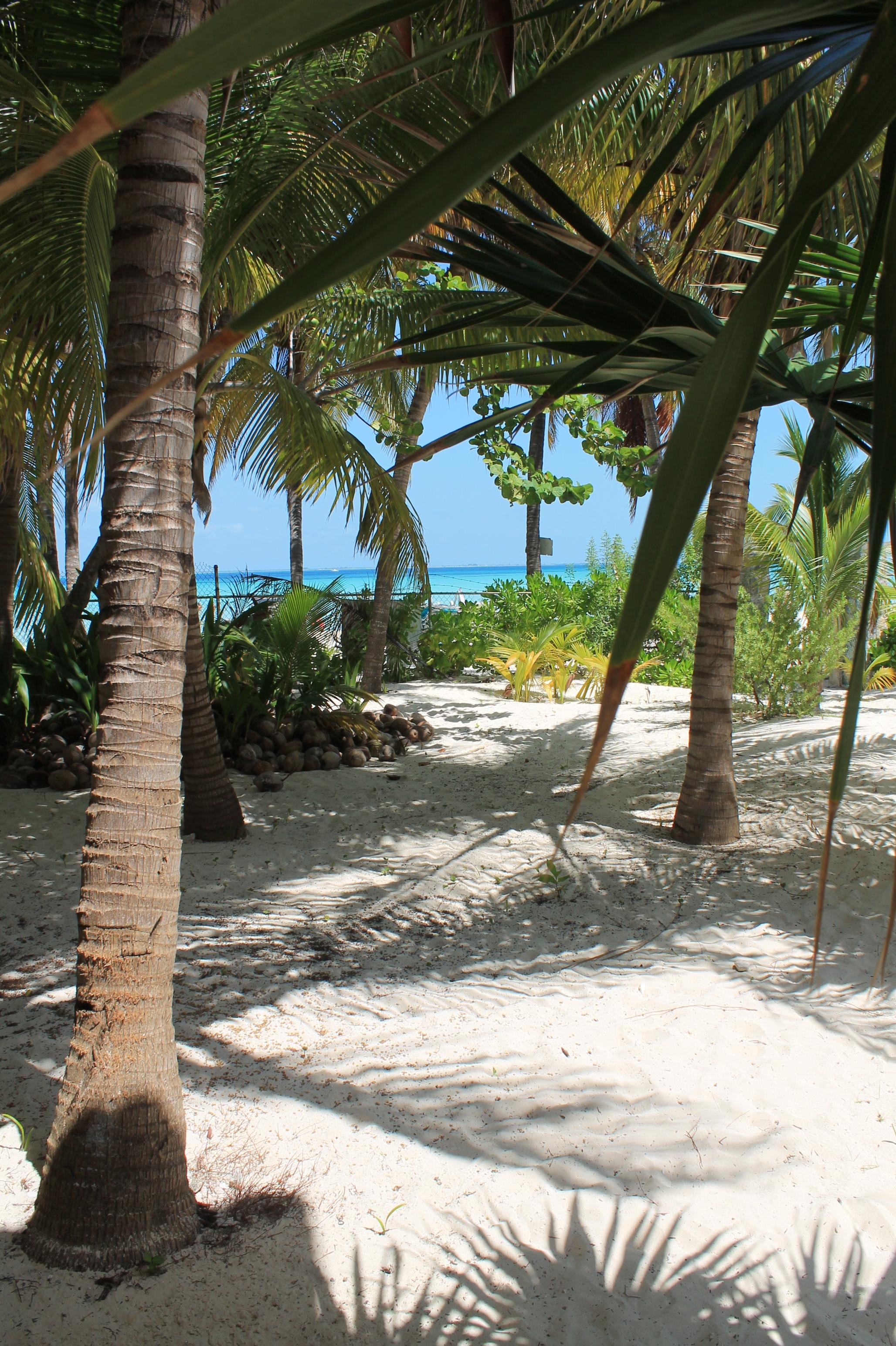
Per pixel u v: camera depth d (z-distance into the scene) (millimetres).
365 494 6242
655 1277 2199
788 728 9094
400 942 4355
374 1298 2123
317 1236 2311
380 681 10898
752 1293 2152
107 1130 2236
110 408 2285
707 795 5773
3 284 4180
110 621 2289
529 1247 2285
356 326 7387
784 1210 2416
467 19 4500
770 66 1480
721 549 5664
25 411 4805
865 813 6129
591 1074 3082
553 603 14867
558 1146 2674
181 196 2270
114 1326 2021
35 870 5254
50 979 3803
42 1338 1985
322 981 3859
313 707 8898
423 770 8133
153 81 424
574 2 1480
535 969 4016
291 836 6051
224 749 8039
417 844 5926
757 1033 3354
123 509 2264
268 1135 2721
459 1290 2148
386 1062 3160
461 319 2428
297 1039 3330
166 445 2283
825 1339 2029
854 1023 3432
